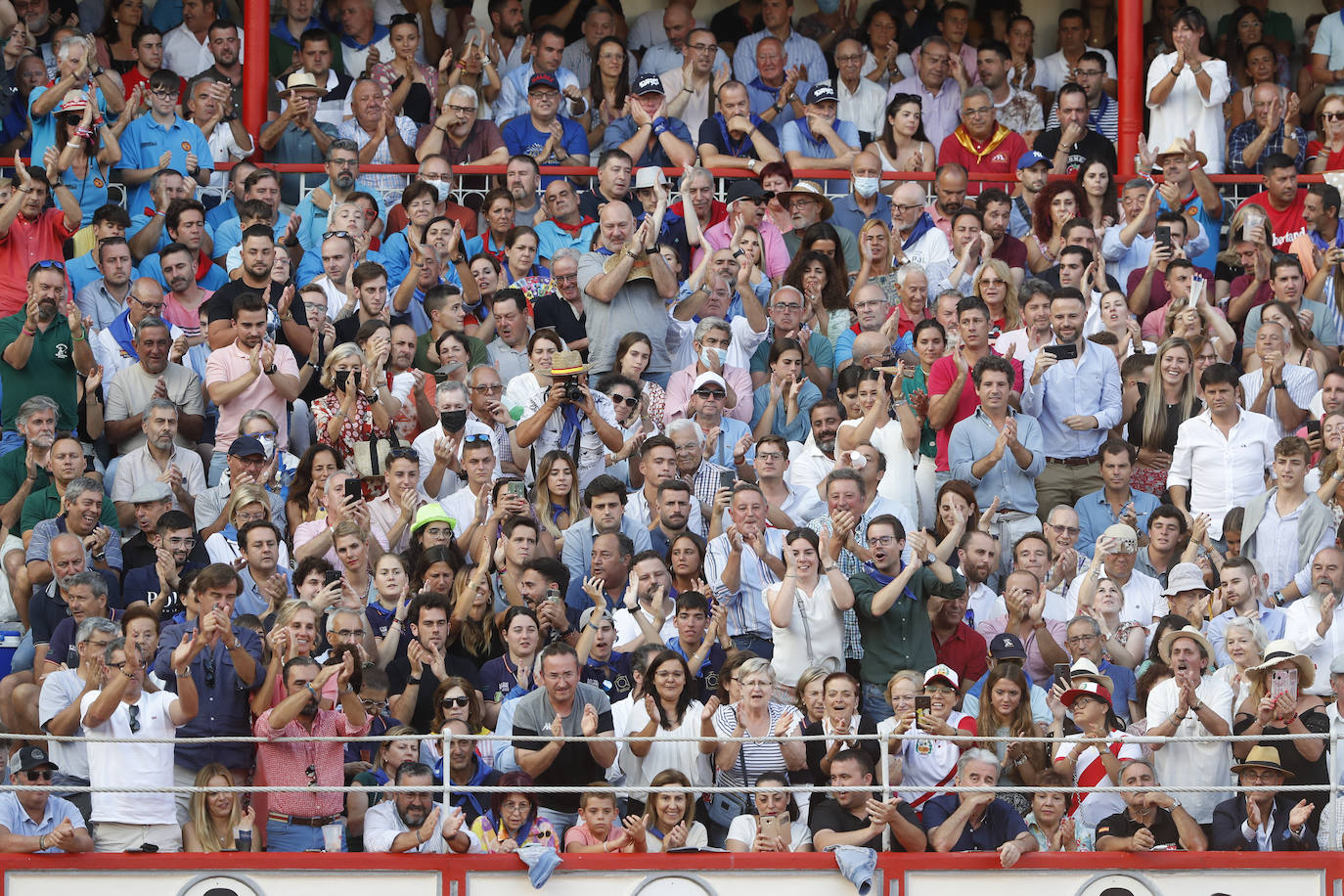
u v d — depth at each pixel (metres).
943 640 42.47
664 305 51.22
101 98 57.12
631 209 55.84
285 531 45.84
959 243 54.59
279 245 51.44
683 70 60.81
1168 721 38.91
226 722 37.78
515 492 44.06
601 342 50.75
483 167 56.72
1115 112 63.38
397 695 40.50
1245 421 48.69
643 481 48.34
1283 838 37.22
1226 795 38.69
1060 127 60.03
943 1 64.50
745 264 51.75
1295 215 57.78
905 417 48.00
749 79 61.53
